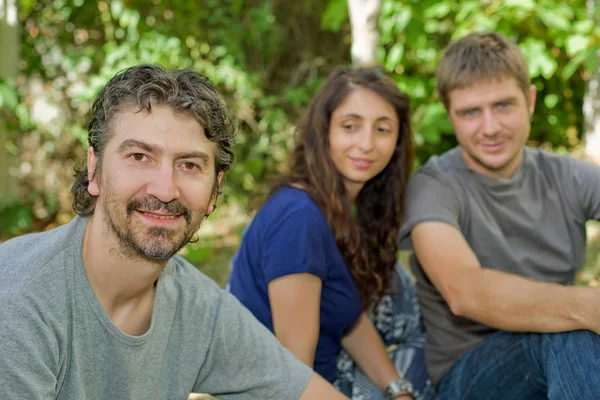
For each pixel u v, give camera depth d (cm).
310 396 166
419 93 505
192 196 135
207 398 236
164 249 133
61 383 132
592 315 168
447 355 224
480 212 215
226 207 543
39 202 520
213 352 159
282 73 607
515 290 182
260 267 211
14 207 470
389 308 246
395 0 455
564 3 484
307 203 204
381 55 507
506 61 208
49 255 130
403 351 243
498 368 196
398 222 229
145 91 130
